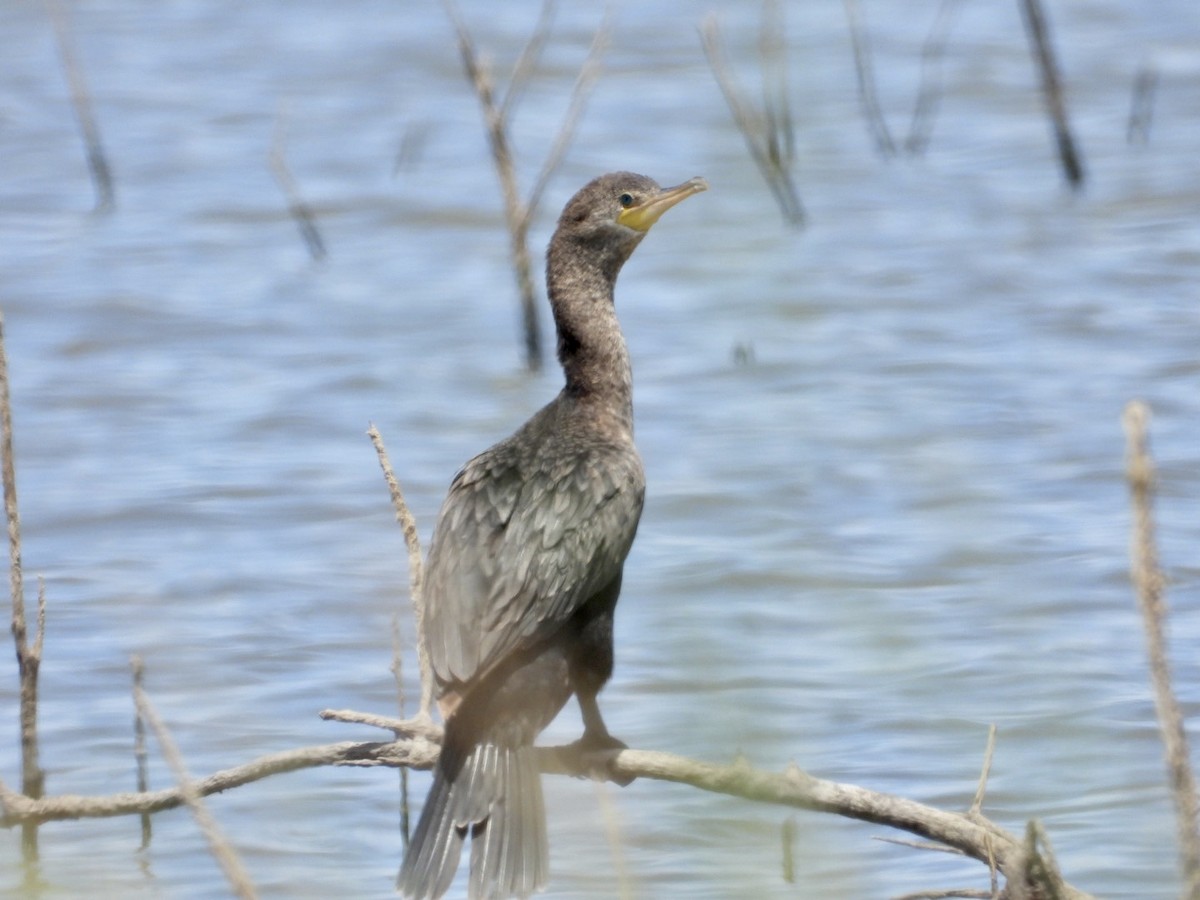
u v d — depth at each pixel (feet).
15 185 79.00
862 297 65.26
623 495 29.01
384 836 33.50
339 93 88.79
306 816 34.17
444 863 25.71
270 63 92.73
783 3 94.68
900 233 71.26
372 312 65.72
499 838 26.00
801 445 52.85
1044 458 51.13
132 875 32.27
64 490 50.88
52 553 46.88
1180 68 87.04
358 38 95.20
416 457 53.21
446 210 75.41
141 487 50.96
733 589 43.86
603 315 31.71
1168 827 31.71
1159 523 46.80
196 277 69.10
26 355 61.72
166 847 33.37
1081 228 71.05
